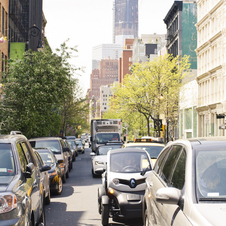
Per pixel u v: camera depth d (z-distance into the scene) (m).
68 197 15.67
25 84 26.66
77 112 64.69
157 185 6.26
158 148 16.95
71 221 10.94
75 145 50.62
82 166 33.34
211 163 4.82
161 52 92.62
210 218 3.76
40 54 28.22
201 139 5.67
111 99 53.28
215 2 53.59
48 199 13.88
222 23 50.09
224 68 47.06
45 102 26.73
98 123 41.69
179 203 4.46
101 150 24.92
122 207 10.15
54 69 26.92
